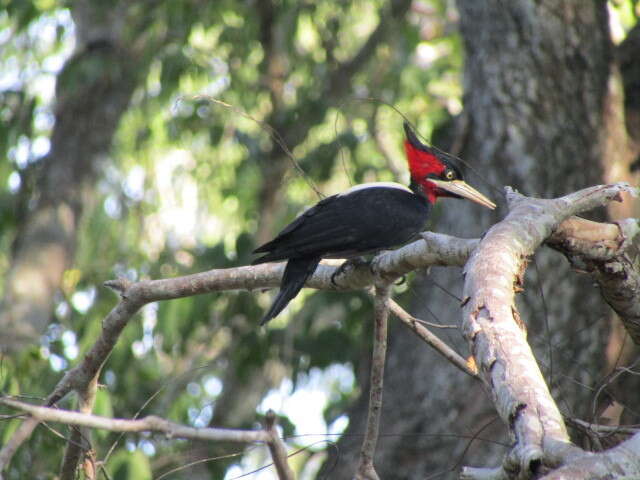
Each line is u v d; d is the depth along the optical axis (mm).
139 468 9750
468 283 5508
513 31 11859
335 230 9109
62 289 17516
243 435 5289
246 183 18203
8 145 17062
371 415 7004
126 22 16953
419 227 9812
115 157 19469
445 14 19906
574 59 11812
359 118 17781
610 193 6629
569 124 11703
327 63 17906
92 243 18766
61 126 17828
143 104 17938
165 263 17656
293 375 15656
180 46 16188
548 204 6398
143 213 19391
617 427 6875
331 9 17828
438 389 11789
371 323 15156
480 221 11891
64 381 8320
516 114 11773
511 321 5129
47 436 10352
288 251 8508
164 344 15477
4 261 18938
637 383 11164
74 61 16797
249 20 16969
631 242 6832
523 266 5953
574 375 10977
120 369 15328
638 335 7441
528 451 4254
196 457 12320
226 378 18703
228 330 19219
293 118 17500
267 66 18344
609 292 7090
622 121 11953
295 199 19922
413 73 18297
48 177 17578
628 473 4031
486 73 12047
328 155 16812
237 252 16016
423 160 10602
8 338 15812
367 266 7555
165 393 16141
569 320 11148
